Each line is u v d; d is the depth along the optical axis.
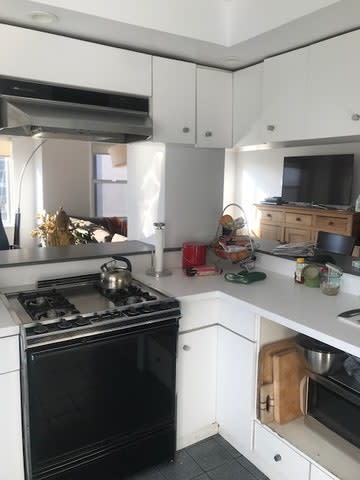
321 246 2.91
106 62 2.04
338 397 1.79
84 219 5.53
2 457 1.61
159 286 2.17
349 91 1.88
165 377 1.95
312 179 5.11
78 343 1.66
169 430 2.02
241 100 2.47
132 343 1.80
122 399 1.83
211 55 2.27
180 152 2.57
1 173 5.90
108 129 2.01
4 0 1.59
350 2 1.60
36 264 2.16
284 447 1.80
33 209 6.19
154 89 2.21
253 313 1.92
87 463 1.78
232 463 2.07
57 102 1.93
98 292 2.06
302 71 2.08
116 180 6.51
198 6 2.00
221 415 2.21
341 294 2.08
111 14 1.78
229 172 6.43
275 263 2.54
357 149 4.74
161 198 2.59
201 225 2.74
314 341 1.86
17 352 1.58
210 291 2.09
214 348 2.18
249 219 6.19
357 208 4.26
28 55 1.84
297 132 2.14
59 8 1.67
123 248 2.56
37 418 1.62
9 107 1.73
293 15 1.77
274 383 1.91
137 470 1.95
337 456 1.70
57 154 5.93
